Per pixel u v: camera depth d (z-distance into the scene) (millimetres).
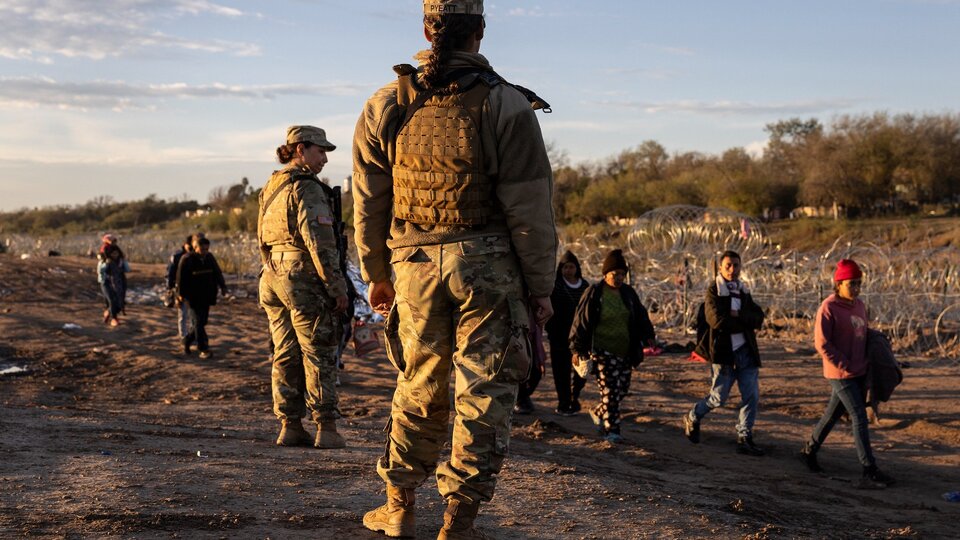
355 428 8281
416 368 3322
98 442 6211
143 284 29281
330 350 6434
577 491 5160
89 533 3438
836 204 53688
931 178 51625
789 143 63500
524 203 3055
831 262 19469
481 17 3225
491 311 3109
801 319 19000
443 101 3117
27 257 39125
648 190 61094
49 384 12039
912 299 16922
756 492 6734
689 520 4637
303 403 6590
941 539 5543
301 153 6121
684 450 9000
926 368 13617
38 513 3734
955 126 52531
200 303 14508
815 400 11555
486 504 4609
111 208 107125
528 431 9117
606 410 8938
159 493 4262
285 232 6082
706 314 9008
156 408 10039
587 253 23547
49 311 20766
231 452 5957
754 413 8938
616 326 8922
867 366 7887
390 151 3242
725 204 56969
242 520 3777
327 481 4910
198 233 14672
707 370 13688
